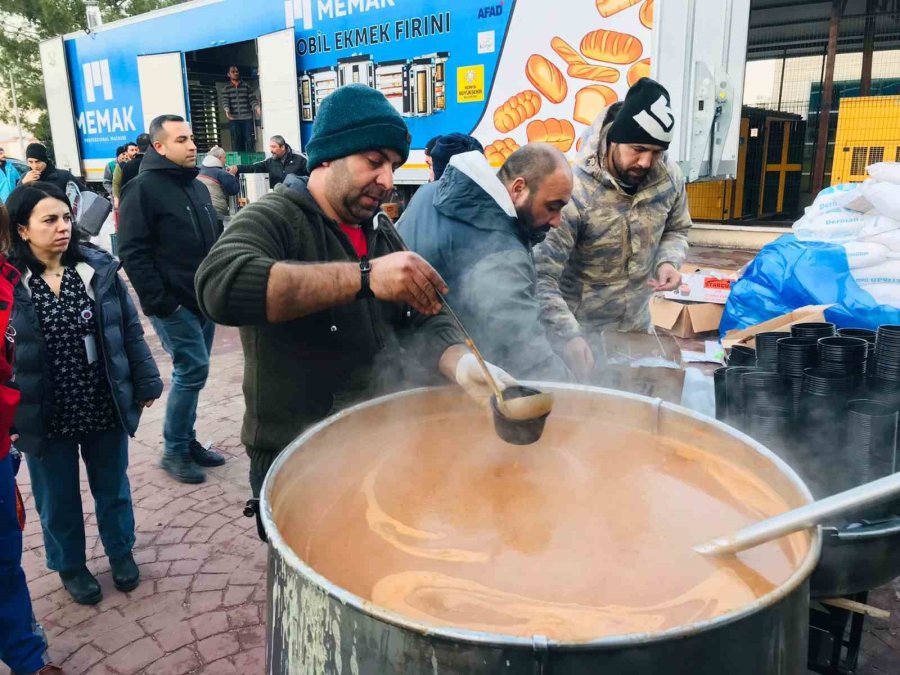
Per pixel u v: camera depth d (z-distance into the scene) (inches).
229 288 52.5
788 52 460.8
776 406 71.1
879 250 145.9
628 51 196.4
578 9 203.5
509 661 29.4
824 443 70.2
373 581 40.8
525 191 80.3
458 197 78.5
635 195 106.2
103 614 103.6
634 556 43.7
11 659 86.5
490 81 227.9
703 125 207.3
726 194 354.0
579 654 29.1
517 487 53.5
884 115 283.3
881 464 64.7
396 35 250.7
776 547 44.1
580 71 207.5
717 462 55.7
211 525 127.9
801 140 409.4
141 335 106.7
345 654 33.1
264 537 45.9
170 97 362.6
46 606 105.7
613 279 112.0
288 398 65.4
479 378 59.3
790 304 156.1
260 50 302.2
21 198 93.7
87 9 396.2
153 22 358.3
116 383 100.5
